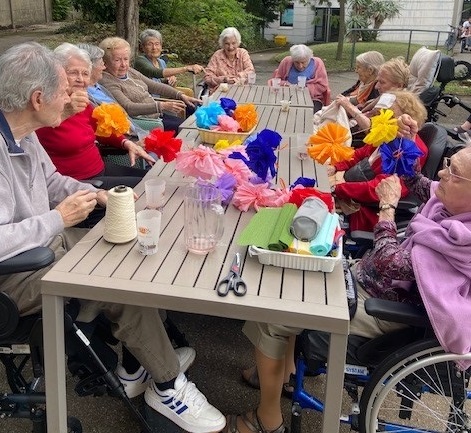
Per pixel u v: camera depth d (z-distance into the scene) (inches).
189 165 89.6
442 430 87.4
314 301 61.8
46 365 68.0
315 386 97.6
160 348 78.5
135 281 64.1
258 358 78.3
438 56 204.2
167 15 492.4
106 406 91.5
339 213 114.7
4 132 75.2
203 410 81.3
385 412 91.0
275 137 95.0
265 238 70.1
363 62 191.8
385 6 651.5
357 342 77.0
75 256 69.2
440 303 65.6
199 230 72.9
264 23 706.8
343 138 104.0
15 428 86.4
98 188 104.1
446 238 67.2
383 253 73.3
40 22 735.7
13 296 73.4
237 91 194.1
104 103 138.3
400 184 88.9
